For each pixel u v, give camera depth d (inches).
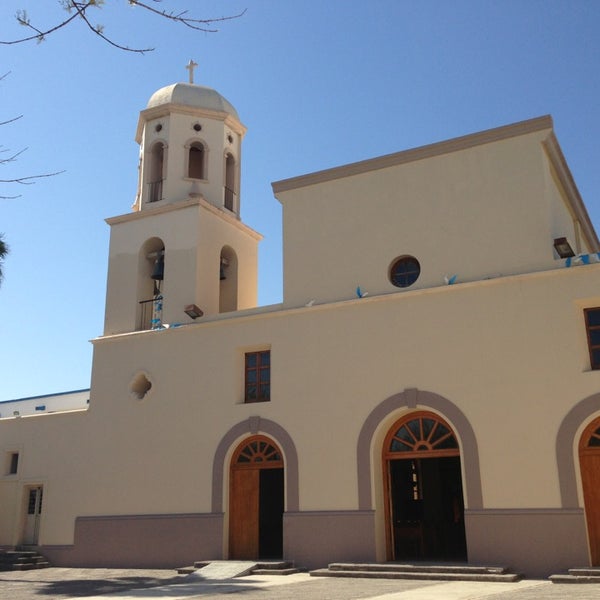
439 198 657.0
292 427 659.4
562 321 572.1
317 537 620.4
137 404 752.3
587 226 784.9
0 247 615.5
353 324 657.0
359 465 620.1
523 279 593.3
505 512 554.6
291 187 730.8
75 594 502.9
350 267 680.4
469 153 653.9
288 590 473.7
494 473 566.3
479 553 556.7
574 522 531.5
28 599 478.0
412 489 747.4
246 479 682.8
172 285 786.2
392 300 643.5
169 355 749.3
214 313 794.8
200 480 694.5
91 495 751.7
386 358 633.0
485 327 598.9
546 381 565.6
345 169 705.6
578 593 413.7
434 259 644.1
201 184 840.9
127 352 776.3
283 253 717.3
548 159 647.8
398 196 676.7
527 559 540.7
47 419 806.5
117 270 829.8
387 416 617.9
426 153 671.1
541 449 554.6
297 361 675.4
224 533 669.9
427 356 616.1
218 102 879.1
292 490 642.8
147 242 826.2
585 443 550.3
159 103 863.1
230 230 850.1
